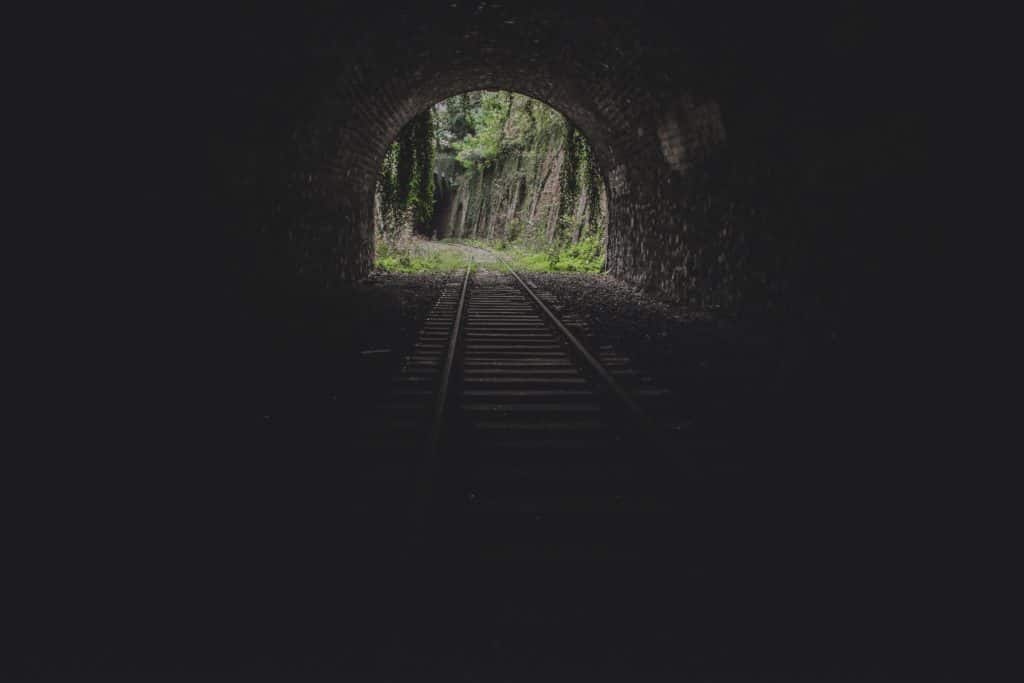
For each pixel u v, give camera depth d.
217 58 5.73
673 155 10.39
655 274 12.10
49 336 4.04
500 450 3.75
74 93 4.07
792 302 7.03
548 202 24.50
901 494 3.15
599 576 2.40
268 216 8.04
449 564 2.43
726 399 4.86
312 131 9.36
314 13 6.77
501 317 8.94
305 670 1.92
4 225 3.62
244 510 2.95
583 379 5.44
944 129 4.39
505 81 13.46
